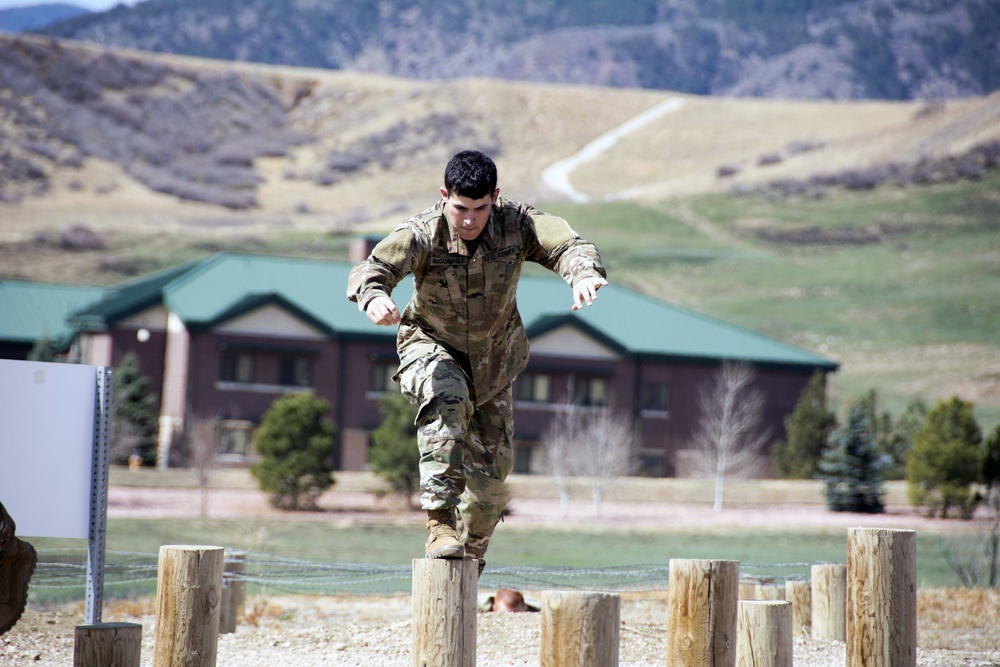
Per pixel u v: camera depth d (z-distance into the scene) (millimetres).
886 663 18453
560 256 17625
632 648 28047
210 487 115000
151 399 126750
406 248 17188
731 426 124562
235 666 25234
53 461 21797
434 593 15727
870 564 18703
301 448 101250
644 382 137875
